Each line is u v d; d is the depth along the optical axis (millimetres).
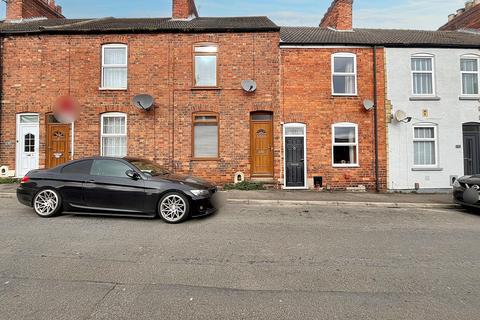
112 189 6992
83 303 3336
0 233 5879
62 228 6277
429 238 6016
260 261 4676
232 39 12539
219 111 12414
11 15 14633
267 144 12578
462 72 13227
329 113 12562
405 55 12883
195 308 3270
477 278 4145
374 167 12562
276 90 12453
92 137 12375
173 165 12328
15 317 3033
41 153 12344
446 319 3117
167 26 12883
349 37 13648
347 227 6809
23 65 12523
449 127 12844
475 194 8297
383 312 3242
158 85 12461
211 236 5898
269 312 3209
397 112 12500
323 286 3859
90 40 12555
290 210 8672
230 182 12289
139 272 4191
